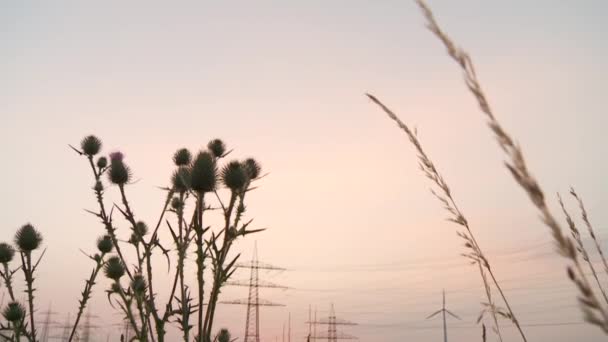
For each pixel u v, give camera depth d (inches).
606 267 92.6
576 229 97.1
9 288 257.8
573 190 104.2
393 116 92.7
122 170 268.5
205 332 177.0
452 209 93.9
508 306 94.7
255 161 267.6
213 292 180.5
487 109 52.7
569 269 46.6
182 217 210.1
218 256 182.9
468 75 54.0
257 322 2516.0
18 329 248.5
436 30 57.1
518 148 50.6
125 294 207.0
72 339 273.4
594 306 45.3
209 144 282.0
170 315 196.7
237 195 211.9
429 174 93.1
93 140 290.2
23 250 273.7
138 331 196.2
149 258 217.6
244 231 192.9
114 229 235.5
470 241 95.3
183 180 213.9
